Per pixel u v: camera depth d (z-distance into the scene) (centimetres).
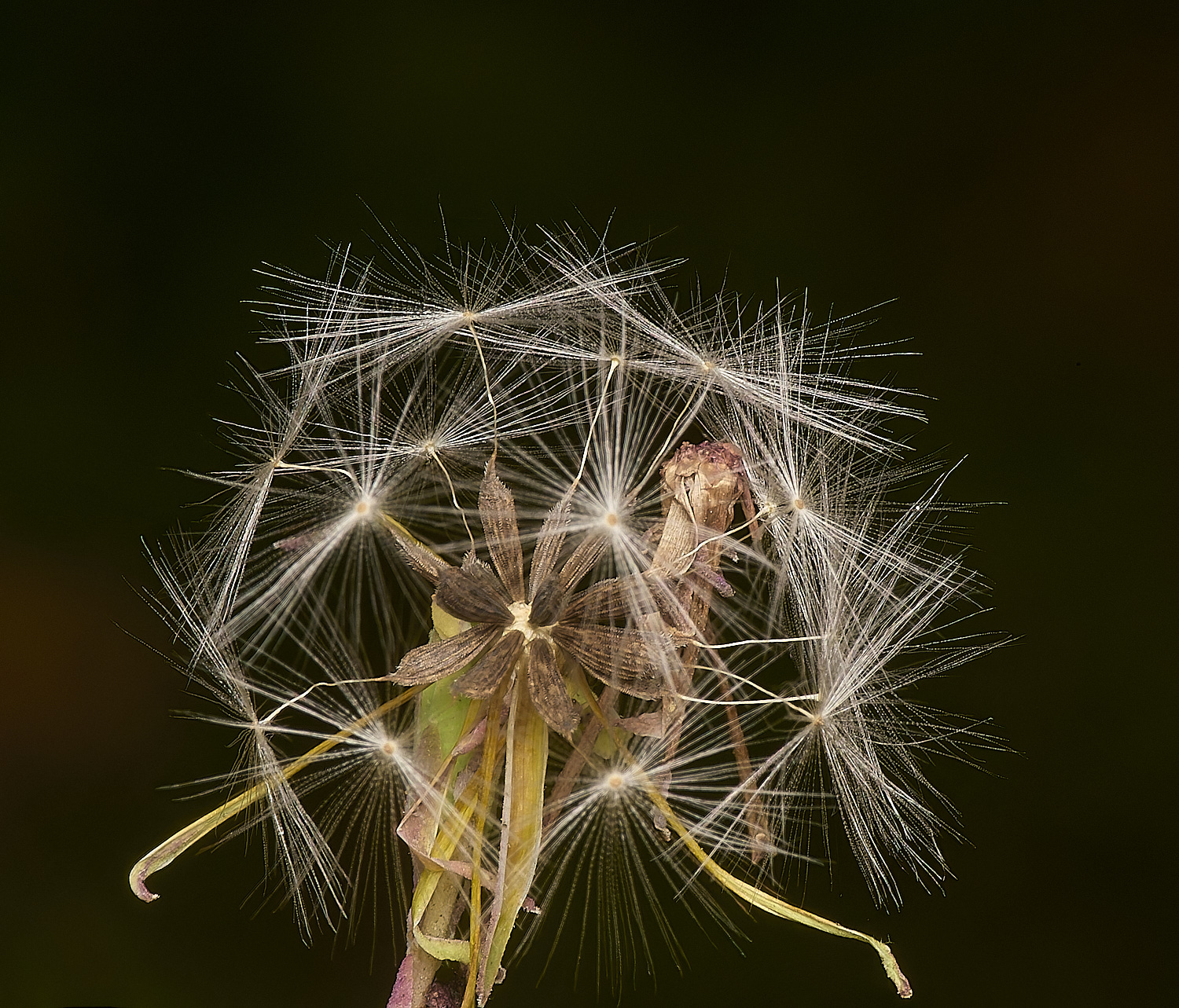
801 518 14
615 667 14
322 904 14
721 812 14
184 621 14
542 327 14
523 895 14
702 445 14
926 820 14
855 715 14
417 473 14
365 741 14
